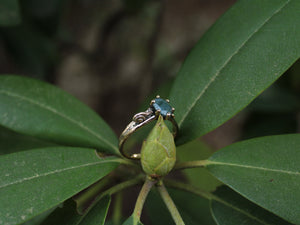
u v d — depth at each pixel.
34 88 0.25
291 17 0.23
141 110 0.31
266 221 0.23
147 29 0.40
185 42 0.45
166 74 0.45
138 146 0.43
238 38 0.23
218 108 0.23
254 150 0.22
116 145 0.25
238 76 0.23
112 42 0.41
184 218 0.25
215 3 0.46
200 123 0.23
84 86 0.41
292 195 0.21
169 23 0.45
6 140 0.27
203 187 0.32
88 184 0.21
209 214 0.28
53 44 0.36
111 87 0.42
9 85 0.25
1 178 0.21
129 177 0.24
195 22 0.45
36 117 0.25
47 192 0.21
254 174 0.22
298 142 0.22
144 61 0.41
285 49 0.22
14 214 0.20
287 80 0.35
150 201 0.26
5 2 0.27
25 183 0.21
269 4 0.23
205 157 0.32
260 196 0.21
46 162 0.22
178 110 0.24
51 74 0.38
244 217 0.23
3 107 0.25
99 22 0.39
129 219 0.21
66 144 0.25
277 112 0.36
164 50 0.45
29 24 0.35
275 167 0.22
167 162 0.21
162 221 0.26
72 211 0.22
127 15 0.39
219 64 0.23
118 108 0.43
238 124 0.49
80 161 0.22
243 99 0.23
